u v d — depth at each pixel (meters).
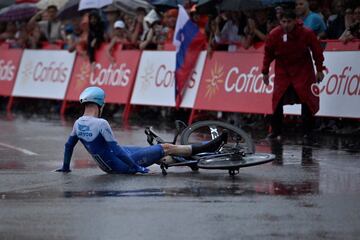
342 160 25.52
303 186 20.70
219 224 16.47
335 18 34.09
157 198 19.17
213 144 22.77
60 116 44.53
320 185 20.88
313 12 35.09
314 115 31.69
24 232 15.93
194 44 37.97
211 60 37.34
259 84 35.22
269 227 16.20
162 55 40.28
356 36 32.44
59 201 18.95
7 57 51.34
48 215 17.42
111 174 22.75
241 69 36.03
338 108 32.62
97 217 17.20
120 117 43.38
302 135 32.75
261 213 17.45
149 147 22.75
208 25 37.09
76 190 20.36
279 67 31.33
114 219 17.02
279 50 30.86
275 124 31.67
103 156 22.39
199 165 22.05
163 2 40.03
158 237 15.49
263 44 35.34
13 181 21.89
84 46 45.25
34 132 35.03
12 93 50.25
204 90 37.53
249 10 34.47
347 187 20.55
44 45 48.62
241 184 21.00
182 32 37.78
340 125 34.06
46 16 47.81
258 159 22.02
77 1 43.66
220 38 36.88
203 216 17.20
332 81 32.94
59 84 47.03
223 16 36.66
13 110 50.03
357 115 32.03
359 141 30.61
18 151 28.48
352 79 32.31
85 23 45.09
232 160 22.00
